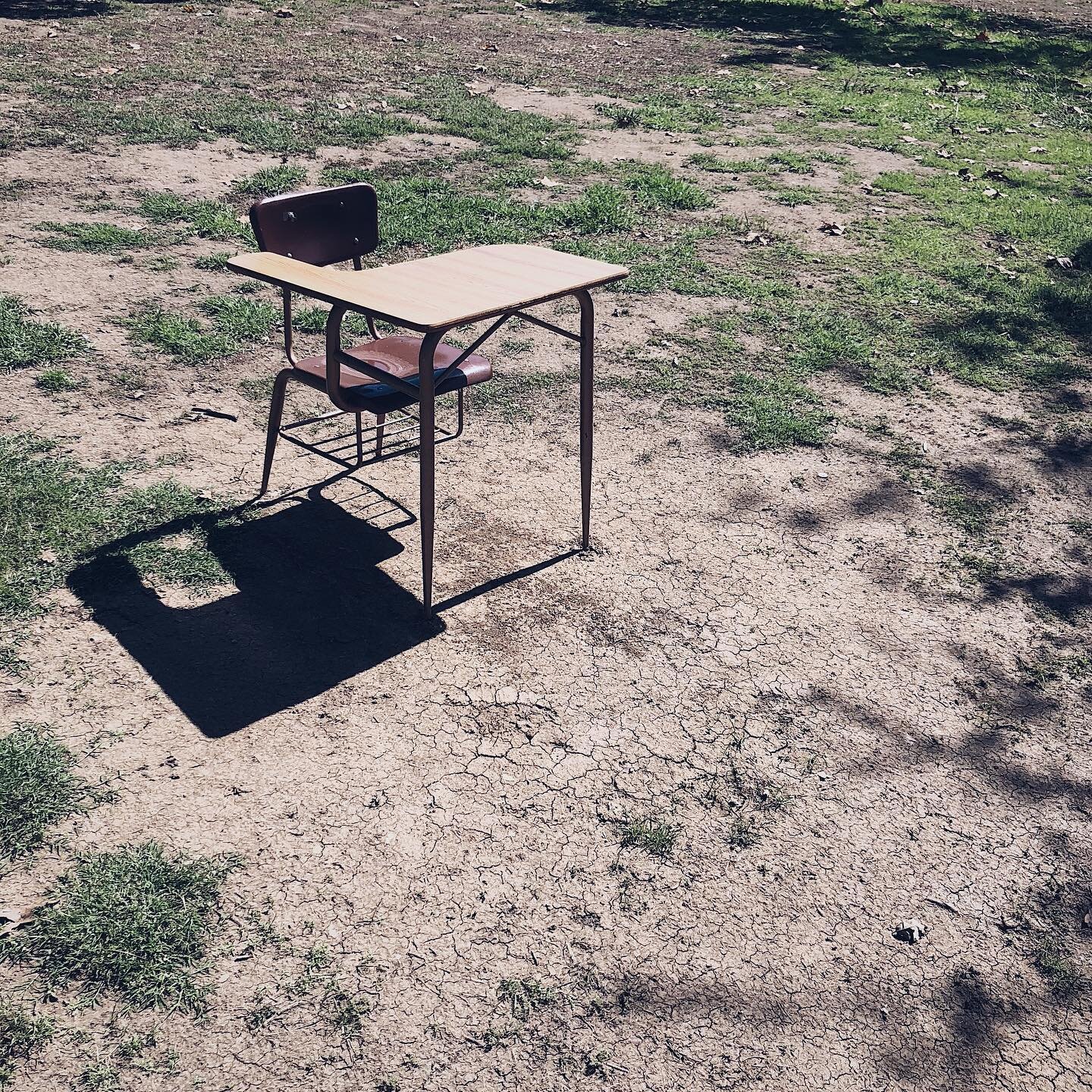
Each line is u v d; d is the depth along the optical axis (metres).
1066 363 6.70
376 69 12.78
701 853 3.21
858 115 12.61
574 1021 2.71
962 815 3.42
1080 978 2.93
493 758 3.47
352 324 6.41
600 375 6.10
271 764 3.37
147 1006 2.65
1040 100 14.09
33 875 2.94
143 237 7.30
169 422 5.24
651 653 4.00
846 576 4.54
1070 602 4.50
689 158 10.44
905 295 7.53
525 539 4.60
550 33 16.02
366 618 4.05
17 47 12.00
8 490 4.53
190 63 12.09
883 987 2.86
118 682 3.62
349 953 2.82
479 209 8.34
